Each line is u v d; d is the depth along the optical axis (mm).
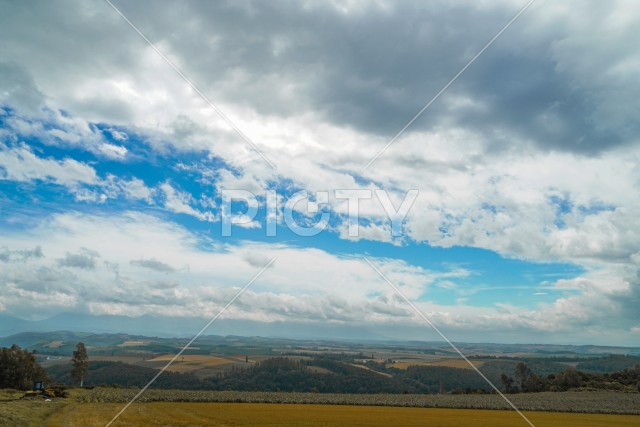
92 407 62781
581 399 95500
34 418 47375
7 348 102688
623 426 59250
